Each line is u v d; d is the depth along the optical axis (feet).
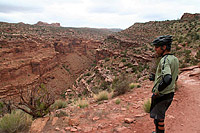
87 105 23.11
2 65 145.89
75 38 390.01
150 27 233.35
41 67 202.18
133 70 106.93
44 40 252.62
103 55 207.51
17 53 173.78
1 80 143.43
